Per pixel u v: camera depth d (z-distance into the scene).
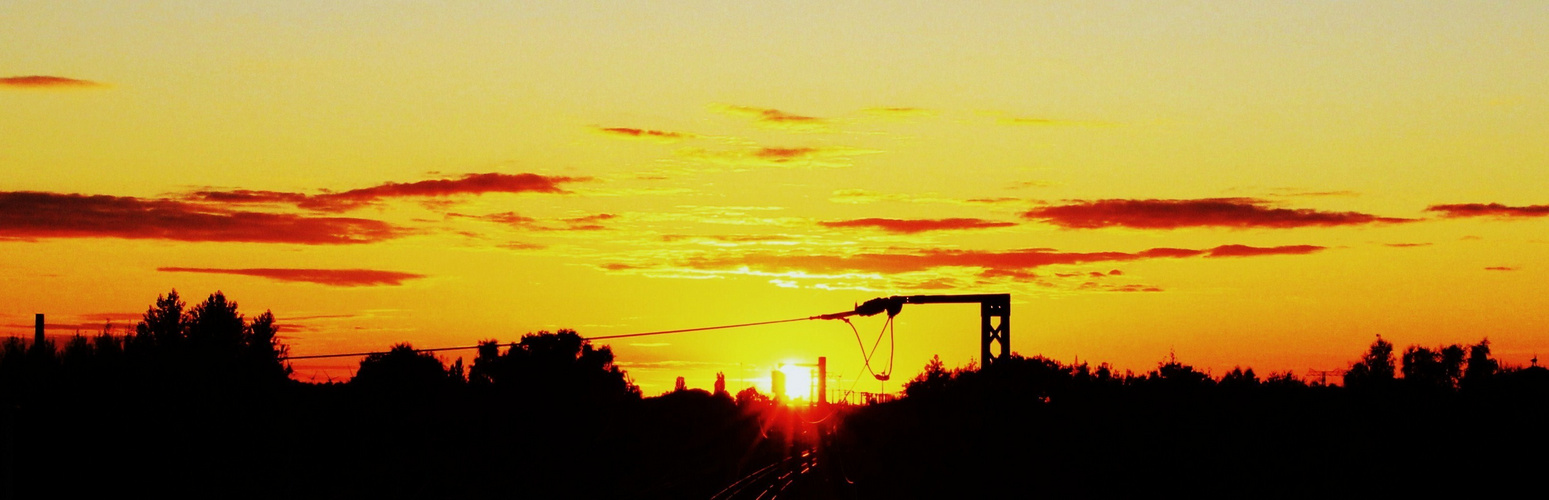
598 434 81.88
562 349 87.44
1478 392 37.56
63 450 44.47
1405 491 33.44
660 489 60.09
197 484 45.56
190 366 51.66
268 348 60.25
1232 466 37.78
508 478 61.66
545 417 78.75
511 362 86.38
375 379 71.69
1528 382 37.53
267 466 48.78
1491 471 32.84
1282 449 37.62
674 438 105.38
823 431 105.50
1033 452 43.38
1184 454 39.28
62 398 45.22
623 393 93.38
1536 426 33.78
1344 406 40.00
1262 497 35.84
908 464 48.56
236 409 50.81
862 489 50.91
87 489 43.69
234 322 60.12
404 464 57.72
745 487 62.41
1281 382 45.31
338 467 54.31
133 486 44.50
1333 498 34.34
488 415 72.12
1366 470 34.84
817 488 57.28
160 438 46.84
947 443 46.38
